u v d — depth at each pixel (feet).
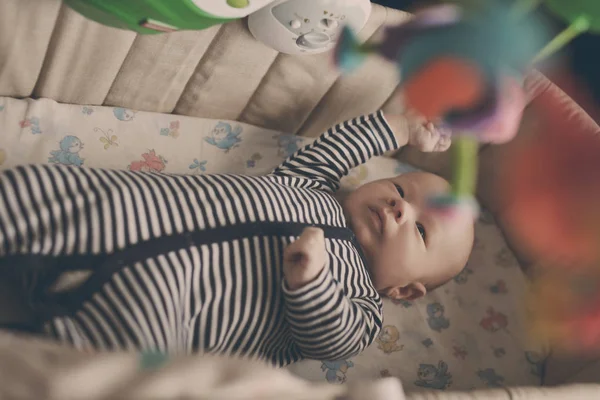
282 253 2.51
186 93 3.15
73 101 3.00
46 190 2.14
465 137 1.50
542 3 1.61
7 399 1.38
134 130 3.11
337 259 2.70
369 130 3.25
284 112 3.41
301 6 2.56
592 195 2.20
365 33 2.84
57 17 2.49
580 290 2.76
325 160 3.15
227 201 2.45
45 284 2.10
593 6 1.48
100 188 2.23
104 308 2.09
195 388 1.43
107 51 2.71
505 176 3.56
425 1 1.61
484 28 1.35
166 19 2.04
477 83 1.34
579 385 2.38
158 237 2.22
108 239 2.14
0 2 2.31
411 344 3.25
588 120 3.10
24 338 1.57
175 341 2.22
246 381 1.49
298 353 2.79
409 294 3.23
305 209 2.72
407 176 3.27
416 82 1.39
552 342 3.21
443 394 2.09
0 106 2.78
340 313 2.48
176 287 2.19
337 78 3.22
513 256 3.73
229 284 2.34
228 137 3.37
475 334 3.42
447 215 1.73
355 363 3.05
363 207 3.10
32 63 2.68
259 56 2.99
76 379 1.34
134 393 1.36
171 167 3.15
